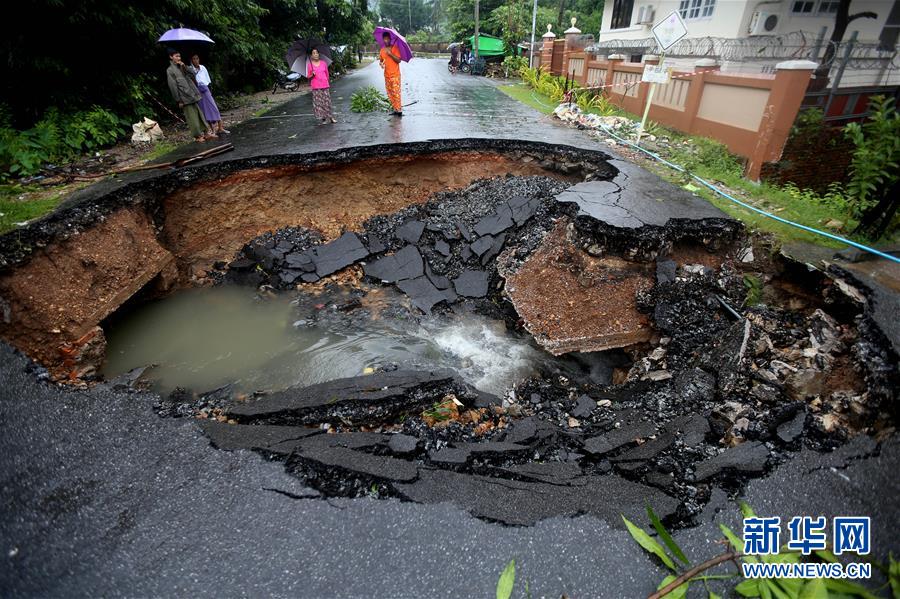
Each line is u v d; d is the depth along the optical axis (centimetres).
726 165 732
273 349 586
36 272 496
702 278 518
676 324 497
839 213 564
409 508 267
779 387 373
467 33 3023
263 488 280
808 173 743
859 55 915
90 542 246
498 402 468
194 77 864
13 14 763
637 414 416
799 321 433
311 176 791
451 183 859
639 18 1576
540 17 2888
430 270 723
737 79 753
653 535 250
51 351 488
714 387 410
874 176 500
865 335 363
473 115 1148
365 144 813
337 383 426
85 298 531
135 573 230
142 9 959
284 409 390
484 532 252
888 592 217
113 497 273
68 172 700
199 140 895
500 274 680
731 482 288
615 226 533
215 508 266
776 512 261
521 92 1645
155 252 649
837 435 310
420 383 429
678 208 579
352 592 222
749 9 1112
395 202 838
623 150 843
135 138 902
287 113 1218
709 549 243
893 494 264
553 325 563
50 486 280
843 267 432
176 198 703
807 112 729
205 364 553
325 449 313
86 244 555
